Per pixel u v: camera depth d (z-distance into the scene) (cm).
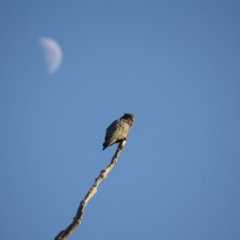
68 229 1215
